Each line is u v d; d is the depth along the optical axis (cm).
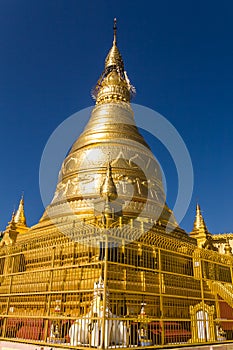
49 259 2177
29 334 1853
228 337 2331
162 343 1739
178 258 2273
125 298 1825
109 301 1731
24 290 2169
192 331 1995
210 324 2095
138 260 2022
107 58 4559
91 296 1800
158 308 1947
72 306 1866
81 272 1962
